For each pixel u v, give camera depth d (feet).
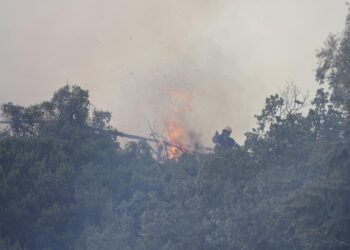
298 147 440.04
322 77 386.73
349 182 354.33
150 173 576.61
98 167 558.97
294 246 409.28
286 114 452.35
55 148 569.23
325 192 354.33
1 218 526.16
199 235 434.71
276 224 407.44
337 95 414.00
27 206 533.55
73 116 621.72
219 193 450.71
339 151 357.41
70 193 551.59
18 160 552.82
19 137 578.25
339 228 351.25
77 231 531.50
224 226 422.41
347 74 373.81
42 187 540.93
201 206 449.48
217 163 453.99
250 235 413.59
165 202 481.46
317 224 358.23
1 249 503.20
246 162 448.65
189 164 512.63
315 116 442.50
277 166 433.89
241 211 418.10
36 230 527.40
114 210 527.81
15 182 540.11
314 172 415.64
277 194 422.82
